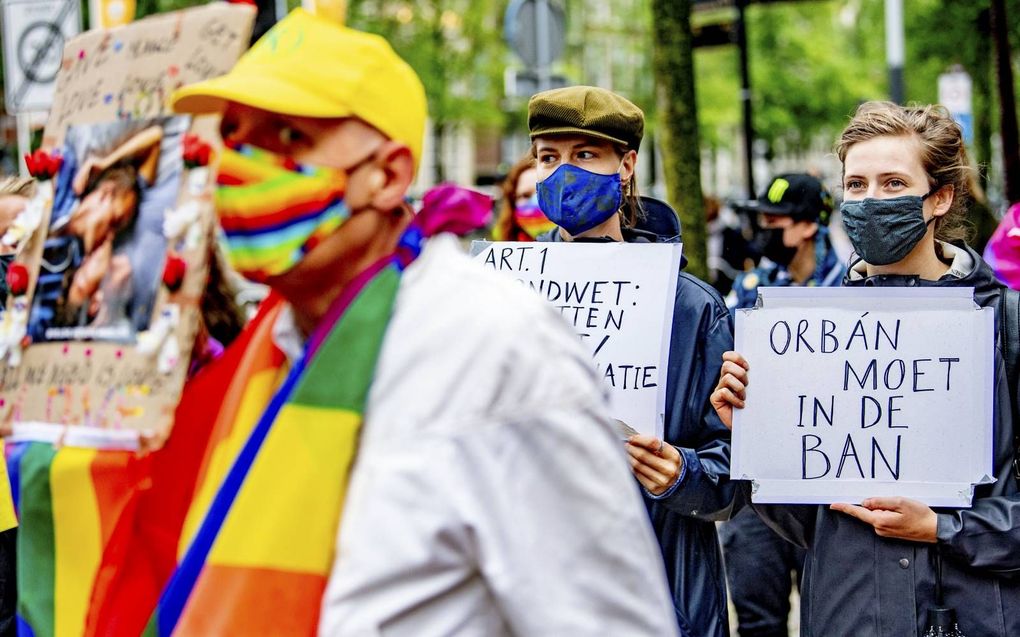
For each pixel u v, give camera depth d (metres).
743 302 5.86
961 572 2.98
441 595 1.73
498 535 1.72
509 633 1.77
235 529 1.81
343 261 1.94
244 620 1.78
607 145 3.40
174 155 2.15
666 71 8.40
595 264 3.40
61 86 2.38
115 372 2.15
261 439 1.86
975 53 14.13
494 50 21.73
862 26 21.47
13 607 3.45
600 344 3.33
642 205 3.67
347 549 1.73
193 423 2.20
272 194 1.89
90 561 2.22
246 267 1.92
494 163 35.47
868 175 3.11
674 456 3.16
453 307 1.80
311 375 1.83
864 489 3.08
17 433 2.27
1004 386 3.06
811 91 21.19
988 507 2.98
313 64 1.89
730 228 6.52
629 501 1.79
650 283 3.36
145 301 2.13
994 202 12.45
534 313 1.80
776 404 3.14
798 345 3.16
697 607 3.27
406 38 20.50
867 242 3.12
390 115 1.92
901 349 3.12
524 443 1.74
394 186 1.93
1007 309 3.08
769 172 27.34
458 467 1.72
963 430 3.06
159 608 1.87
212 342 2.55
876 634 3.01
